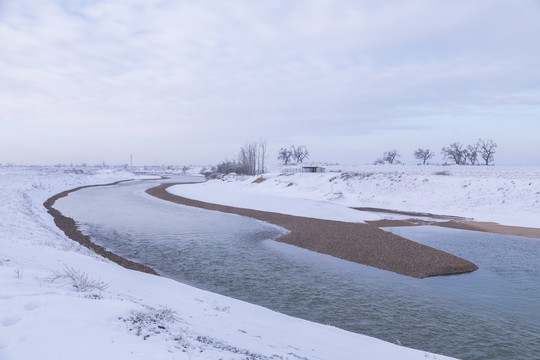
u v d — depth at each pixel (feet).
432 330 36.24
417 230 99.09
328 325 35.12
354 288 49.16
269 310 36.27
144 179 412.77
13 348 12.35
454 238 87.66
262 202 153.58
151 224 99.40
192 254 65.98
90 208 130.82
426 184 169.37
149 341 14.70
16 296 17.28
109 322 15.97
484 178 159.12
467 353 31.63
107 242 73.46
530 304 44.16
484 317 39.93
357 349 26.12
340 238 81.56
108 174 429.79
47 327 14.19
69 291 20.85
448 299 45.68
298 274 55.06
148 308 20.47
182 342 15.71
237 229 94.27
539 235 92.17
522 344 33.53
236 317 27.99
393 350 27.91
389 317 39.32
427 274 56.70
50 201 143.64
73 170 458.50
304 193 186.91
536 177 182.09
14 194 120.37
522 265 62.95
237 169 384.06
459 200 144.87
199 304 29.53
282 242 79.41
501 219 116.88
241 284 49.32
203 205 151.02
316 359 20.45
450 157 433.89
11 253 30.96
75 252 44.45
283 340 23.99
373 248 72.18
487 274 57.52
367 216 122.42
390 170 295.28
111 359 12.30
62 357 12.12
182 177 497.46
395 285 50.96
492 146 393.09
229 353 15.85
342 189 182.91
